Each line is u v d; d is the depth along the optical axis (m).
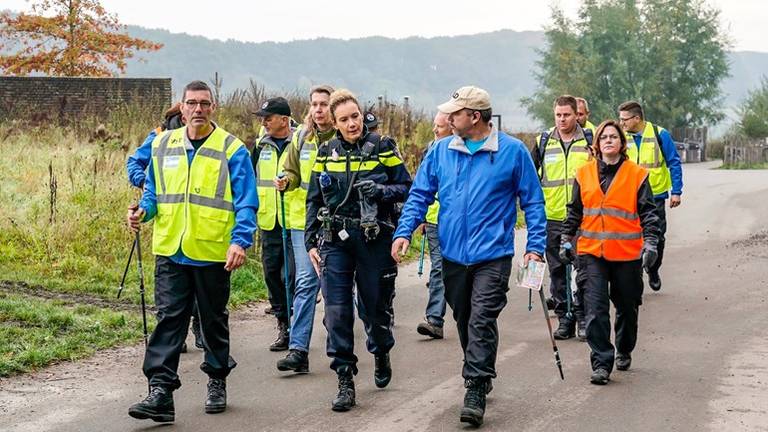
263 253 8.79
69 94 29.02
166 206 6.57
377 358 7.23
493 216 6.59
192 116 6.61
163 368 6.42
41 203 13.21
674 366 7.88
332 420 6.50
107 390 7.25
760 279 11.90
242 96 19.92
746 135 59.03
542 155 9.55
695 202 22.11
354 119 6.94
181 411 6.76
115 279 11.14
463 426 6.32
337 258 6.90
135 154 8.47
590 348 8.00
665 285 11.76
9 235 12.36
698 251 14.56
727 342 8.70
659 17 66.94
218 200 6.59
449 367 7.96
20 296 10.07
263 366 8.08
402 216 6.77
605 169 7.77
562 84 67.44
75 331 8.87
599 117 66.69
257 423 6.45
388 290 7.02
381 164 6.95
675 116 67.31
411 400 6.96
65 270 11.34
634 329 7.77
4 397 7.02
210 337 6.70
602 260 7.60
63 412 6.69
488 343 6.41
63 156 16.48
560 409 6.70
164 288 6.56
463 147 6.66
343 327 6.82
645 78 66.69
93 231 12.41
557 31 68.12
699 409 6.64
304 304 7.83
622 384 7.35
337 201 6.94
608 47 67.31
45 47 38.56
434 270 9.09
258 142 8.92
